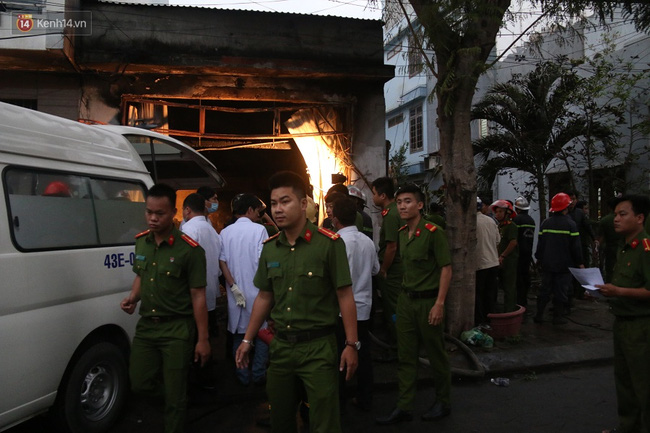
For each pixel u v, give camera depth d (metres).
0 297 2.93
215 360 5.46
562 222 6.78
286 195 2.72
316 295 2.74
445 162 5.85
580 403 4.39
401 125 20.61
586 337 6.22
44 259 3.28
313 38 8.83
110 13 7.98
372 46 9.05
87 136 4.01
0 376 2.90
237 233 4.63
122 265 4.04
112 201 4.13
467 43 5.59
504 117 10.43
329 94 9.10
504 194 13.91
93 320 3.64
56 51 7.13
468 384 4.91
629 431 3.44
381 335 6.27
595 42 11.78
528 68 13.22
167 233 3.39
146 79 8.30
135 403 4.41
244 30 8.54
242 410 4.33
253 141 10.78
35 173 3.39
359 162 9.23
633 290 3.12
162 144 5.69
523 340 6.07
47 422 3.56
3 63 7.57
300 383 2.90
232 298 4.61
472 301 5.84
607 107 9.81
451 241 5.80
